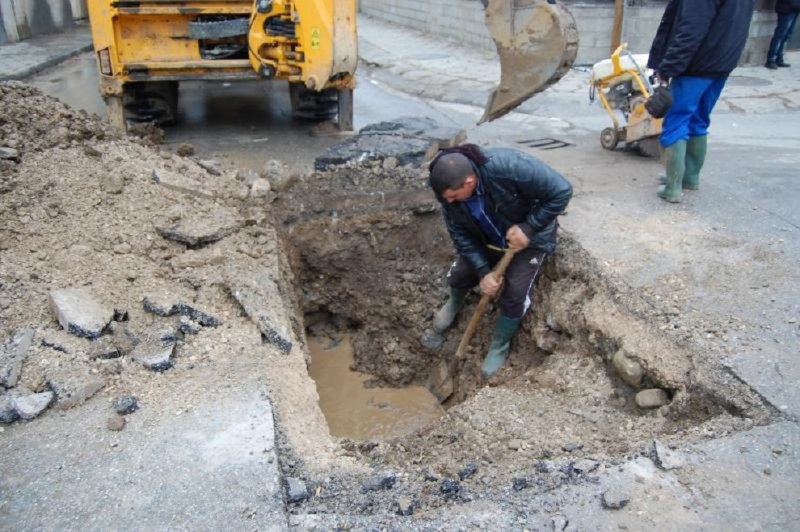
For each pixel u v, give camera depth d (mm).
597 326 3754
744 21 4559
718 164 6117
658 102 4609
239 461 2678
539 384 3803
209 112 8289
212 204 4734
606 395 3500
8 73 11133
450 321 4777
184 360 3291
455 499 2607
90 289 3639
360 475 2736
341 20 6098
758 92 9500
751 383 3111
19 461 2654
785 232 4566
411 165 5570
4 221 4031
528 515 2494
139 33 6570
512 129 7859
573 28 4602
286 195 5188
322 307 5363
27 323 3396
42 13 16422
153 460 2672
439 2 14766
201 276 3920
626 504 2523
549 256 4434
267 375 3197
